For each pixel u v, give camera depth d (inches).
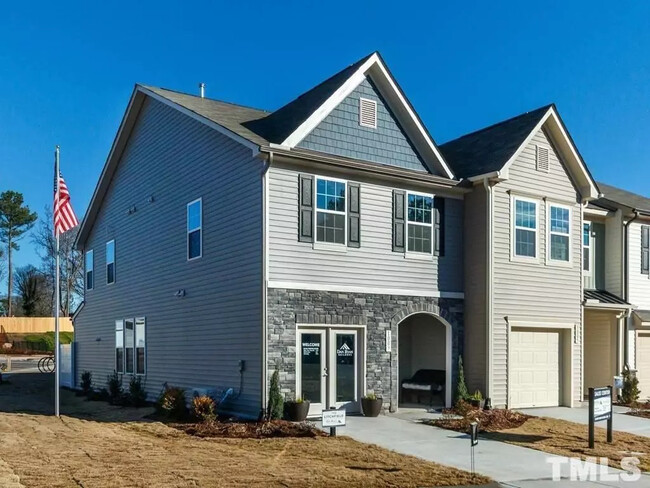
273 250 547.2
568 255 723.4
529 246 687.1
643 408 716.7
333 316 575.5
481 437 504.4
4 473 343.6
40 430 510.6
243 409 557.6
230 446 446.9
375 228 611.2
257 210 553.6
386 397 605.9
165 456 403.5
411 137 652.7
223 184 609.6
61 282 2438.5
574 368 713.0
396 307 618.2
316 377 569.0
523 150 690.8
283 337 546.0
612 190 960.9
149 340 746.2
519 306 669.9
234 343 576.4
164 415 598.2
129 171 824.9
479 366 645.9
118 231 854.5
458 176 677.3
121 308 831.1
